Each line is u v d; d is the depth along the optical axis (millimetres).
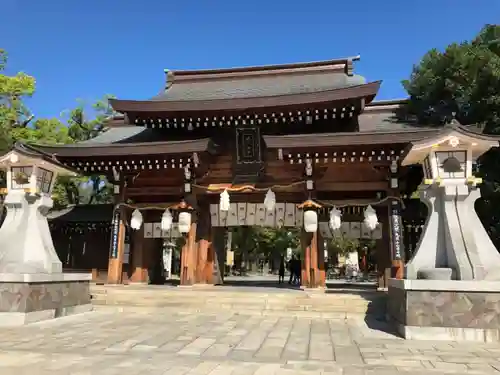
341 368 6492
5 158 12258
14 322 10625
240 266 52125
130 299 14555
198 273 17969
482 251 10258
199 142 16266
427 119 20891
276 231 51625
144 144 16578
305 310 13203
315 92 16344
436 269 9906
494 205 18109
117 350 7703
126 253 19328
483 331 9125
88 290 13938
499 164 18047
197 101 17109
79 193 34781
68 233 22172
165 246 37969
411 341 9031
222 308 13586
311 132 18062
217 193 17984
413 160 11844
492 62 17281
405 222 18812
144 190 18250
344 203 16516
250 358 7141
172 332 9750
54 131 26531
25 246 12094
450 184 10641
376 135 15000
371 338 9336
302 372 6191
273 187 17219
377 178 16906
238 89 22156
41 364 6570
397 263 15336
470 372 6363
